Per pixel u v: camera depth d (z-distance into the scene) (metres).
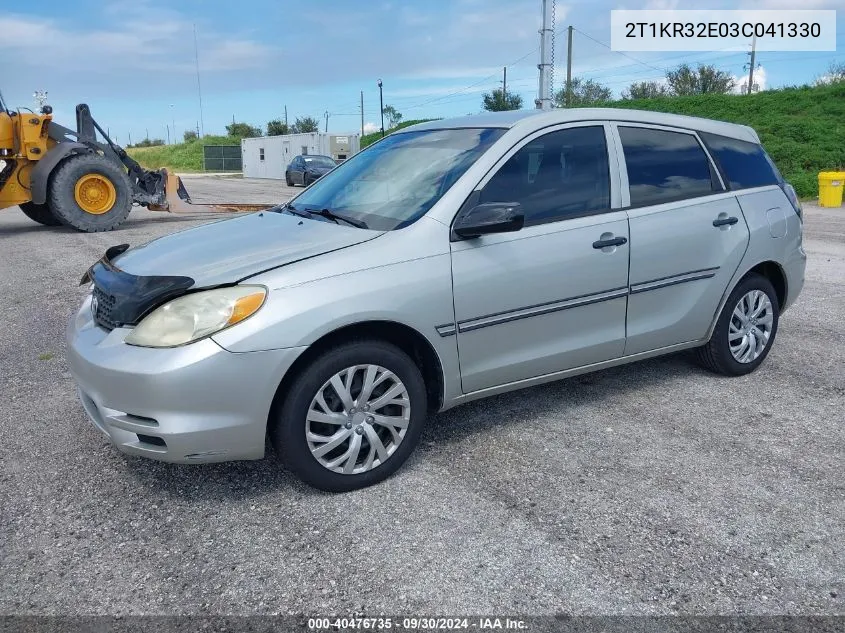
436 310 3.48
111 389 3.10
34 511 3.27
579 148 4.11
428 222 3.55
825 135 27.62
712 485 3.48
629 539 3.03
